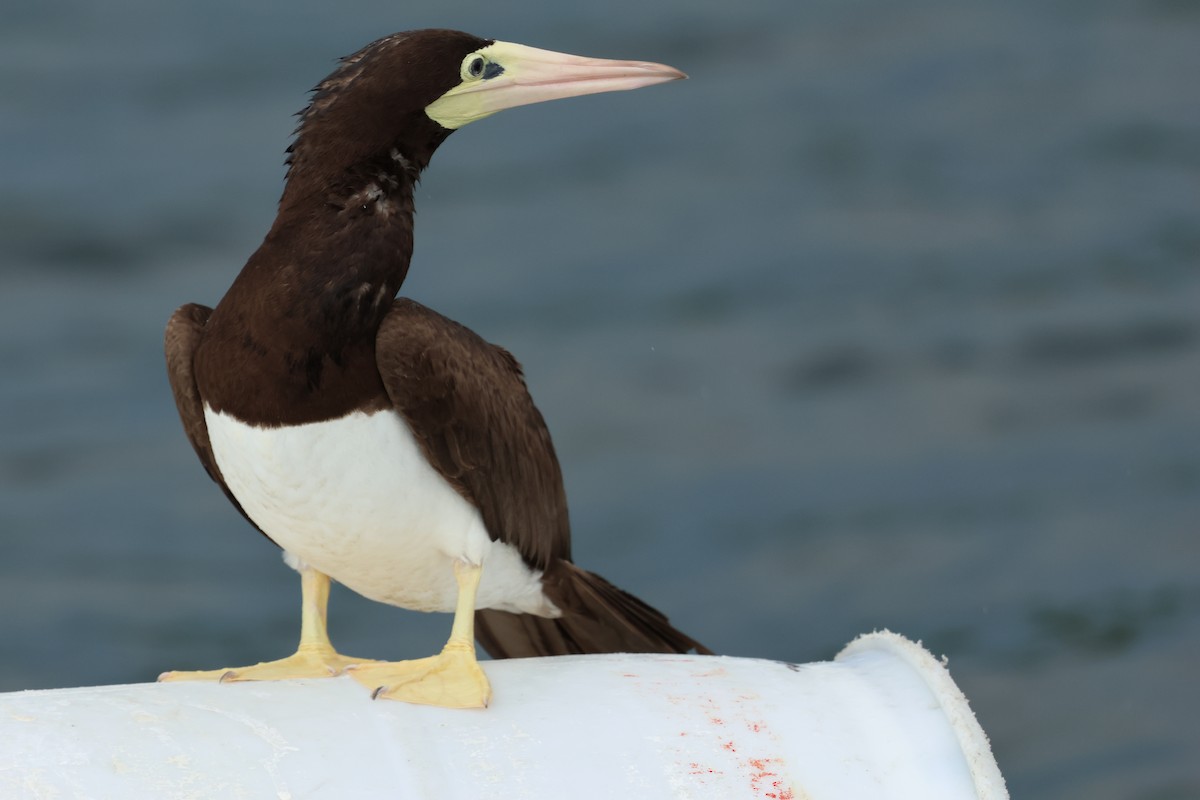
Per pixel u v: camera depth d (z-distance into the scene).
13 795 4.48
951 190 25.92
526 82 6.30
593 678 5.45
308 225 5.95
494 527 6.46
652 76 6.41
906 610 15.73
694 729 5.06
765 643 15.26
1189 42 31.92
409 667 5.55
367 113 6.04
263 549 17.08
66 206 25.23
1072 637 15.26
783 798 4.84
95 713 4.90
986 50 31.97
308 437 5.93
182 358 6.36
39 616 15.72
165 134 28.19
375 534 6.20
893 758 5.02
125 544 17.00
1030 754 13.69
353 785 4.70
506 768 4.84
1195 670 14.63
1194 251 23.56
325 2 34.81
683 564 16.56
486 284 22.72
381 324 6.04
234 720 4.95
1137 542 16.73
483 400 6.31
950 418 19.52
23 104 29.64
